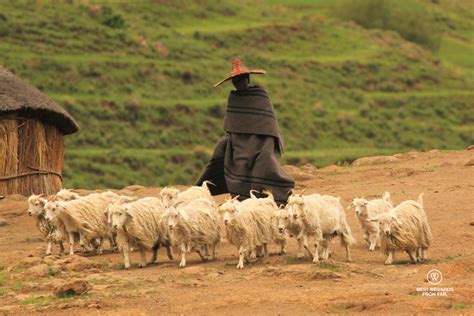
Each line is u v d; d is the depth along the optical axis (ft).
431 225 95.09
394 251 79.20
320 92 364.79
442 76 411.75
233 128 93.97
